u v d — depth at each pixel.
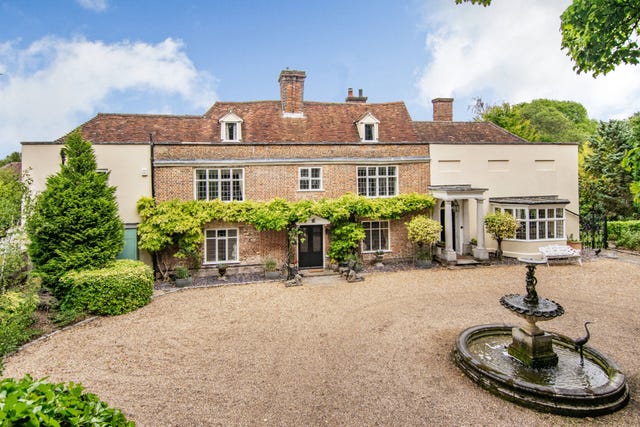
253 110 19.55
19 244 8.98
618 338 8.56
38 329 9.50
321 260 17.20
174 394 6.39
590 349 7.36
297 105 19.52
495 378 6.25
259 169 16.56
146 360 7.78
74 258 11.34
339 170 17.42
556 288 12.91
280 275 15.45
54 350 8.34
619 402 5.79
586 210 28.09
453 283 13.87
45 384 2.76
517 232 17.78
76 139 12.54
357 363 7.53
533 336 7.11
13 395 2.40
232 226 16.22
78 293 10.72
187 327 9.80
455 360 7.39
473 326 8.91
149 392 6.46
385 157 17.84
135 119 18.09
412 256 18.08
